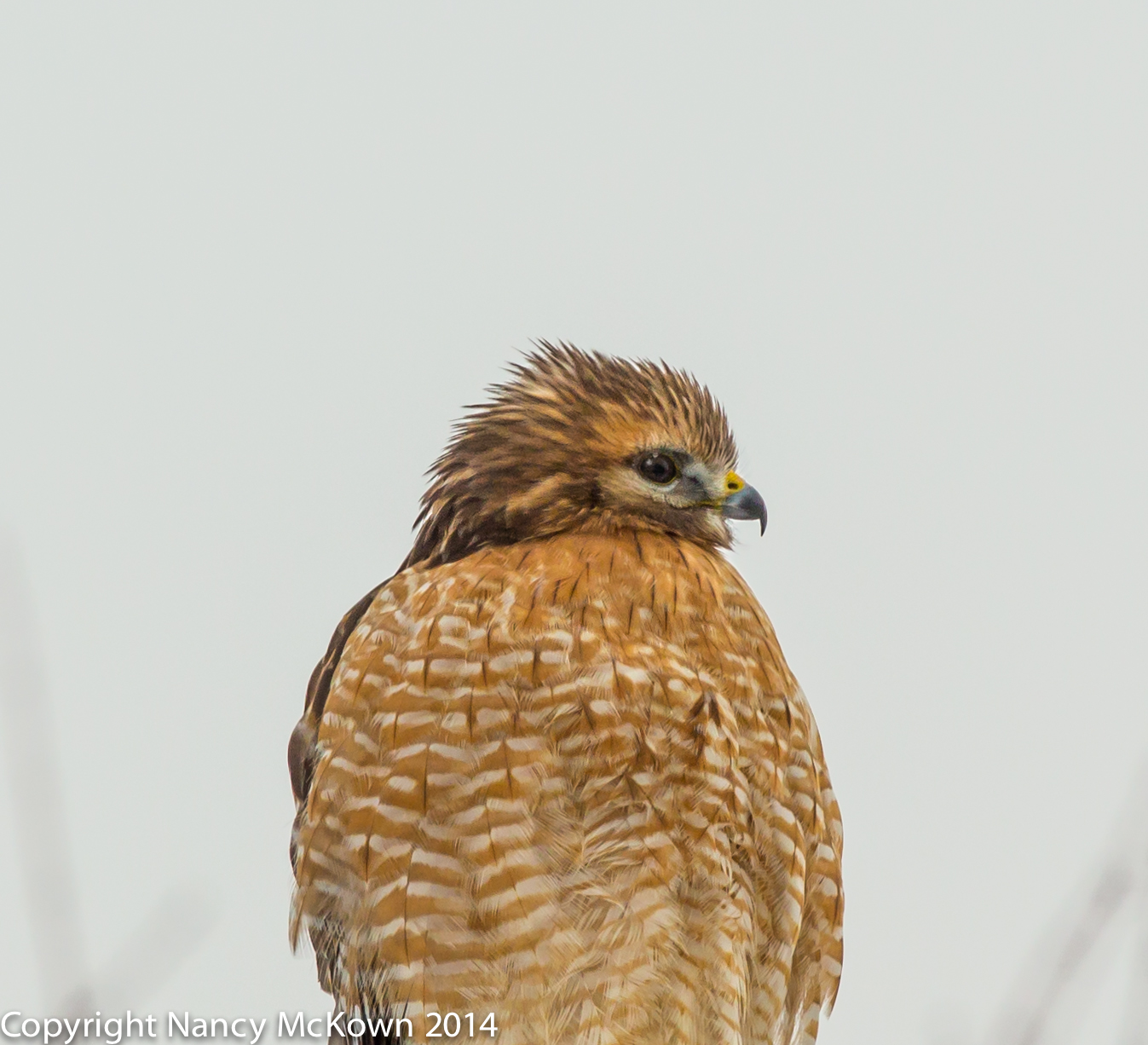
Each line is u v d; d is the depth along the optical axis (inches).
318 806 383.9
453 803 368.8
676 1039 377.1
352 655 393.4
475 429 444.8
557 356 446.3
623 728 375.9
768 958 408.2
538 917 366.9
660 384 441.1
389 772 372.5
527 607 382.6
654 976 374.0
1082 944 206.5
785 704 414.3
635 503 430.9
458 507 435.8
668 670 385.1
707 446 442.0
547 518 426.0
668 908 377.4
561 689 374.3
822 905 422.6
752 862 399.9
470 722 371.2
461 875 367.9
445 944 367.2
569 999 368.5
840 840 433.4
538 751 371.6
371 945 372.2
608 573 396.2
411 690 375.2
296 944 389.1
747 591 428.5
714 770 385.4
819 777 424.8
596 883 370.9
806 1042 425.1
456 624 379.9
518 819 368.5
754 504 442.3
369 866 372.2
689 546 427.5
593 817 373.4
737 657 403.5
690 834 382.6
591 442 429.4
